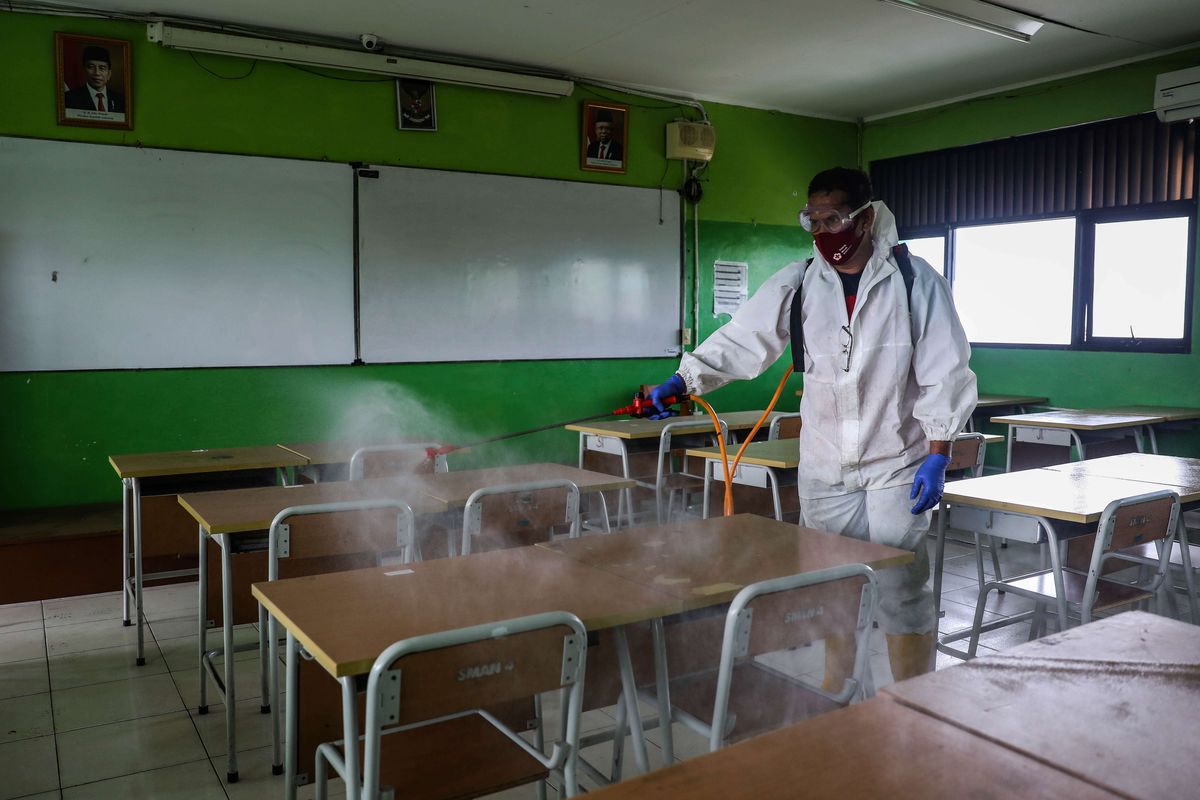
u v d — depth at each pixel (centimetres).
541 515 259
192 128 475
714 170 662
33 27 436
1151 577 328
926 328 217
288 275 504
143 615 350
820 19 481
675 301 650
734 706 184
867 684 236
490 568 191
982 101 640
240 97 486
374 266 529
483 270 566
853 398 224
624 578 183
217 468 344
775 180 695
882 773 92
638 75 597
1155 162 549
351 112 518
